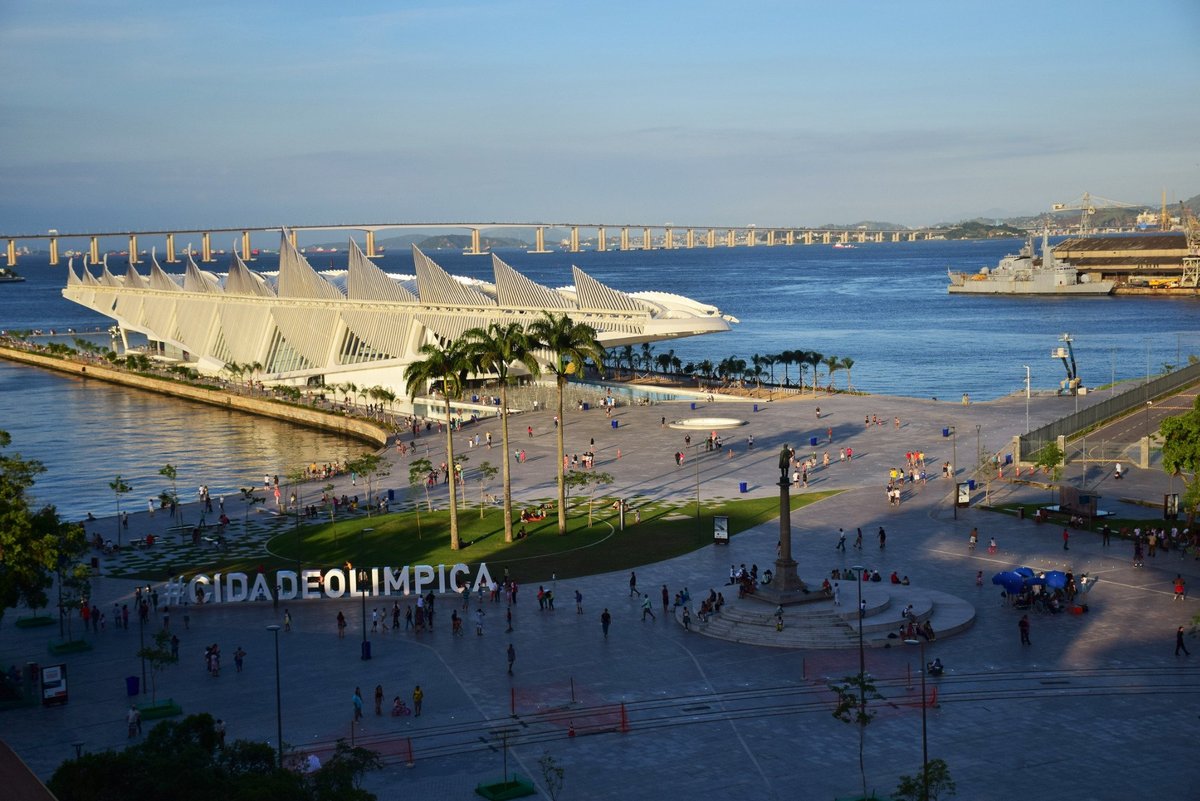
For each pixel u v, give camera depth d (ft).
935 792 159.12
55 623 269.03
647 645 240.53
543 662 231.50
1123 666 219.82
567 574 296.30
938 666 218.79
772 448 456.04
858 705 200.85
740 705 206.18
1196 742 184.96
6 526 237.86
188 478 490.08
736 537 326.24
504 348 332.39
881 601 253.03
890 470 408.87
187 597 284.41
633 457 447.83
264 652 243.60
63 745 194.18
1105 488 371.97
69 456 548.31
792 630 240.94
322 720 202.90
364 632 236.63
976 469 403.75
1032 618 250.16
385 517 367.86
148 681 225.56
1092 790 168.35
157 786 141.18
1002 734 189.88
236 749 157.79
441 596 281.33
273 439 577.43
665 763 182.39
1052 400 565.94
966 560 296.10
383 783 177.17
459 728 198.59
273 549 335.47
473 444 485.97
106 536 361.71
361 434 574.15
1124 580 275.39
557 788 172.96
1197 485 304.91
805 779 175.22
